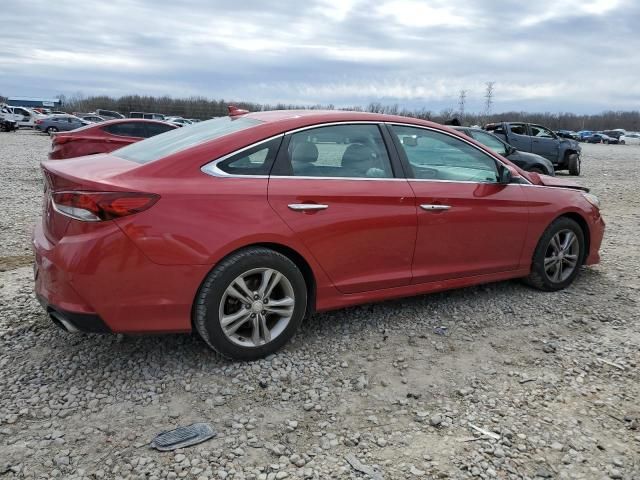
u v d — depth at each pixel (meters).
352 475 2.50
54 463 2.51
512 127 18.08
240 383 3.24
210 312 3.23
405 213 3.87
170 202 3.06
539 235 4.75
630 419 3.01
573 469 2.59
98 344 3.67
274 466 2.54
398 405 3.09
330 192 3.56
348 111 3.95
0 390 3.09
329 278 3.65
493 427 2.90
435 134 4.23
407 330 4.08
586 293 5.02
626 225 8.55
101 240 2.94
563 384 3.37
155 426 2.81
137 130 12.27
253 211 3.28
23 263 5.53
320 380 3.32
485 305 4.62
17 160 17.00
